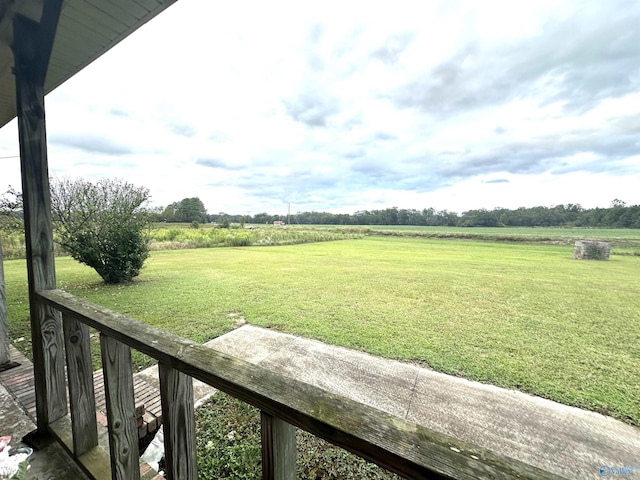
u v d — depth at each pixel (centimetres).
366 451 40
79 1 123
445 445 38
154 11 129
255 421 201
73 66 176
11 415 165
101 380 220
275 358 303
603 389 254
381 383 258
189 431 75
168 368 69
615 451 183
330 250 1457
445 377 271
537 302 528
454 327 403
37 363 137
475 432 199
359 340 354
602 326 411
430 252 1373
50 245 136
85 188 614
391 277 748
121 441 94
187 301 509
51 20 120
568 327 406
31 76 125
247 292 579
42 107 130
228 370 59
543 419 213
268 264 947
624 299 548
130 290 586
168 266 884
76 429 115
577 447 187
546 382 264
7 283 609
